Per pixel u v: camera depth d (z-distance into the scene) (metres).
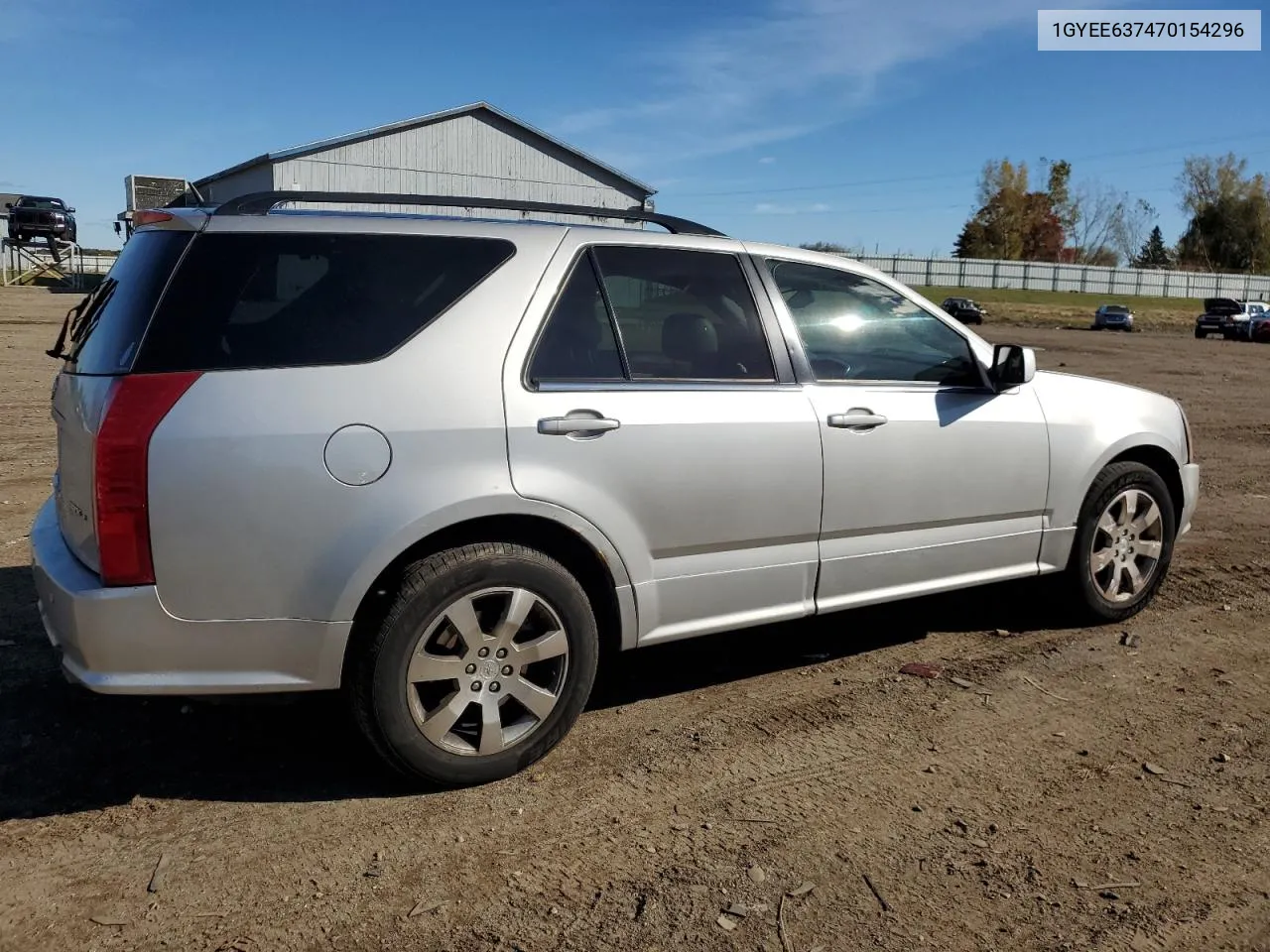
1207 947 2.56
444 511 3.11
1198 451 10.66
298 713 3.83
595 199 38.59
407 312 3.22
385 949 2.50
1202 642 4.73
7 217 43.28
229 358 2.98
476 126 35.75
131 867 2.83
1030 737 3.72
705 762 3.50
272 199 3.29
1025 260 95.44
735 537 3.71
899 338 4.23
